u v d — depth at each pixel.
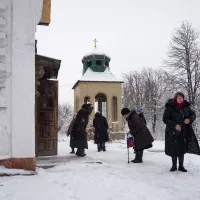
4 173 5.76
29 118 6.20
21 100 6.19
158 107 41.66
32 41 6.36
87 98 30.22
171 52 28.12
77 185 5.01
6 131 6.09
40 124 9.55
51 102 9.91
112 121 30.00
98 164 7.59
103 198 4.25
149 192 4.66
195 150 6.70
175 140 6.75
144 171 6.78
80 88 29.66
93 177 5.75
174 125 6.66
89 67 31.59
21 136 6.12
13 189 4.66
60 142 20.61
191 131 6.77
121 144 19.34
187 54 27.36
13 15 6.28
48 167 7.19
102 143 13.02
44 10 8.18
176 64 27.66
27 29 6.34
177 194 4.58
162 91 44.47
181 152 6.76
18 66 6.22
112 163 8.21
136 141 8.33
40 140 9.50
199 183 5.43
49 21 8.27
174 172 6.66
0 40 6.18
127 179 5.69
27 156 6.11
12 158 6.05
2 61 6.18
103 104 33.78
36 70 9.29
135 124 8.31
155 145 16.45
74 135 9.91
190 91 27.09
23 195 4.32
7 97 6.15
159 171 6.80
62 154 10.33
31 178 5.54
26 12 6.36
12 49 6.22
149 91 48.19
